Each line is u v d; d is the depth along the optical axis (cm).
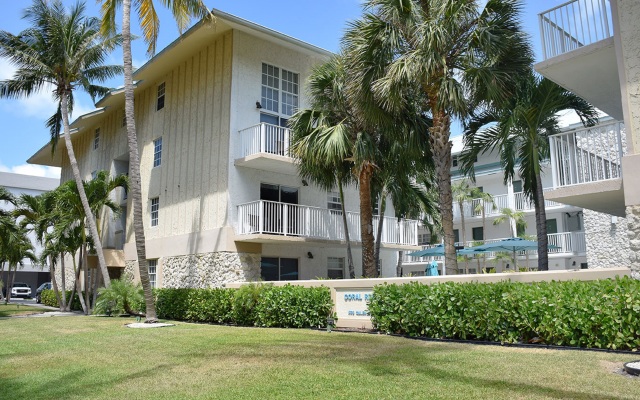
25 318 1909
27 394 598
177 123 2145
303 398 538
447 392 543
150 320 1457
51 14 2056
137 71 2273
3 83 2095
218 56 1942
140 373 707
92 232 1961
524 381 580
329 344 938
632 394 509
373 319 1141
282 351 859
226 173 1814
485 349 823
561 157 1039
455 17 1105
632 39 868
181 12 1714
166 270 2070
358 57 1201
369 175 1512
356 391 561
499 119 1319
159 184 2216
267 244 1870
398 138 1347
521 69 1208
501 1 1147
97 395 583
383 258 2339
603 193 947
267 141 1772
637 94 854
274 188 1952
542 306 822
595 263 2067
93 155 3005
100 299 1881
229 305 1512
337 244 1920
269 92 1967
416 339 996
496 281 978
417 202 2123
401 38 1195
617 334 731
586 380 570
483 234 3209
